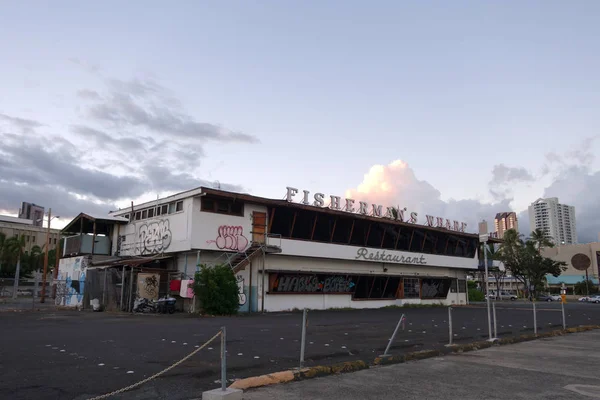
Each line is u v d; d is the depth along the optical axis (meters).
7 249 79.31
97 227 39.12
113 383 8.39
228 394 7.25
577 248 118.38
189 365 10.23
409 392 8.12
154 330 17.44
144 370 9.57
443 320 25.67
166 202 32.28
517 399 7.66
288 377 9.05
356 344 14.48
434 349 13.36
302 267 36.31
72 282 36.16
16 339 14.18
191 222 29.94
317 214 36.88
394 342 15.11
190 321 22.52
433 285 48.94
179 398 7.55
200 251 30.97
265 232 33.50
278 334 17.00
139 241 34.88
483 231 16.20
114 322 21.02
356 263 40.78
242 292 31.88
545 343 15.68
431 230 47.25
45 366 9.81
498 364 11.11
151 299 28.98
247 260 31.05
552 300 83.31
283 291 34.59
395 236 44.09
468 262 52.41
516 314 32.47
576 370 10.32
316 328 19.77
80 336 15.11
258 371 9.82
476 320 25.86
